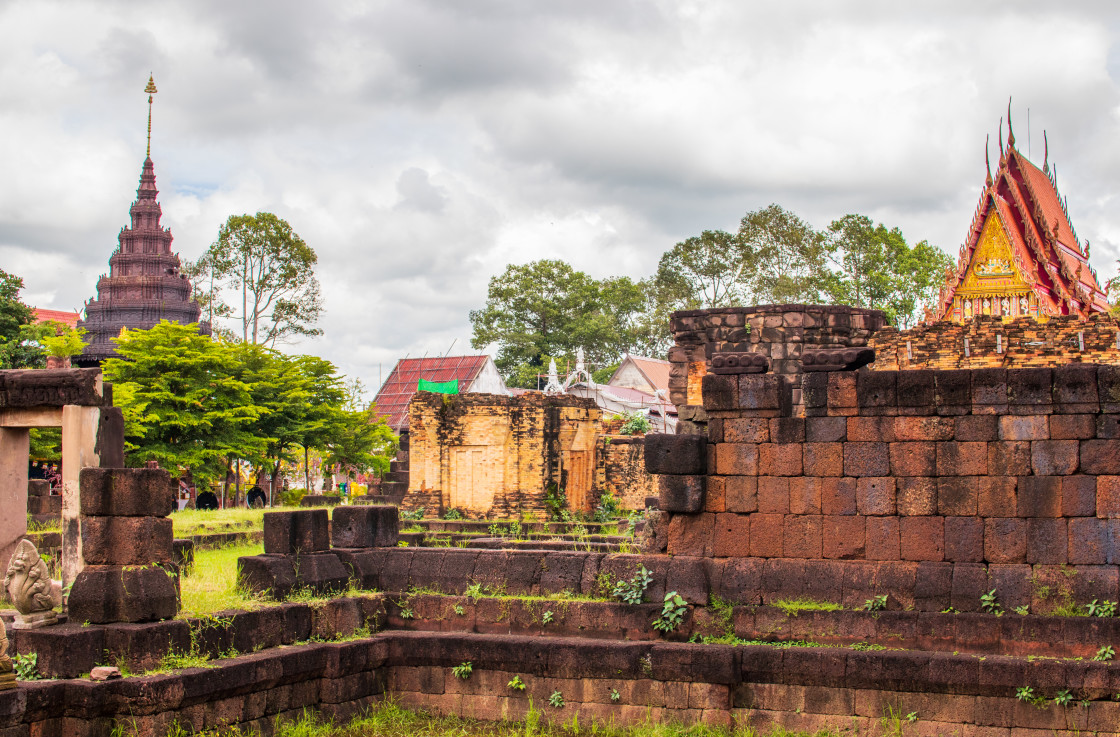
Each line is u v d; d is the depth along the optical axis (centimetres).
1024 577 1412
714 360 1598
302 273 6731
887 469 1492
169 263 7362
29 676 1217
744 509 1557
